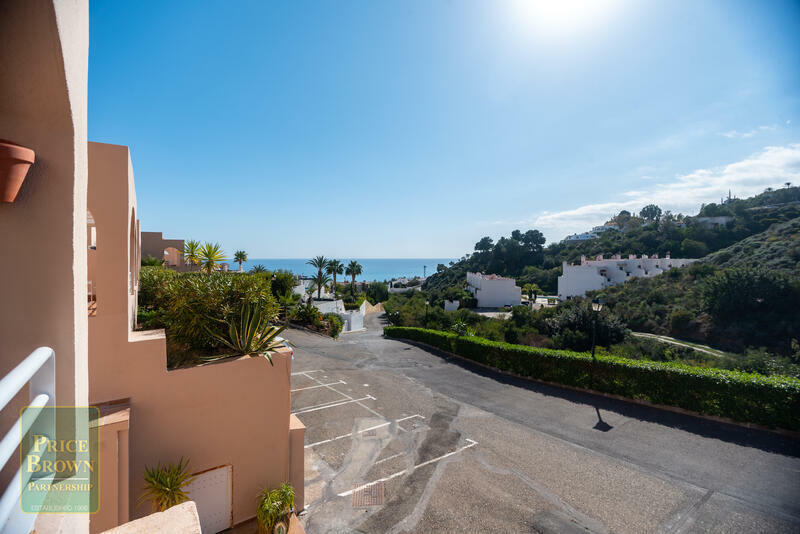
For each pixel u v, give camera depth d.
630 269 55.41
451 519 6.47
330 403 12.28
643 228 75.50
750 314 22.89
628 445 8.92
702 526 6.07
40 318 1.56
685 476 7.49
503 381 14.95
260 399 6.39
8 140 1.48
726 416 9.75
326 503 6.98
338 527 6.34
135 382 5.41
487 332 28.50
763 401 9.16
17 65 1.44
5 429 1.41
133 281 7.15
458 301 55.50
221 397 6.05
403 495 7.18
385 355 20.56
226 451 6.10
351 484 7.57
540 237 93.38
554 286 71.44
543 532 6.10
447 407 11.95
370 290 70.44
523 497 7.04
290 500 6.23
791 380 9.18
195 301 6.54
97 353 5.19
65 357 1.60
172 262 31.47
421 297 59.41
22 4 1.39
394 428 10.27
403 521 6.45
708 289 25.98
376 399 12.72
